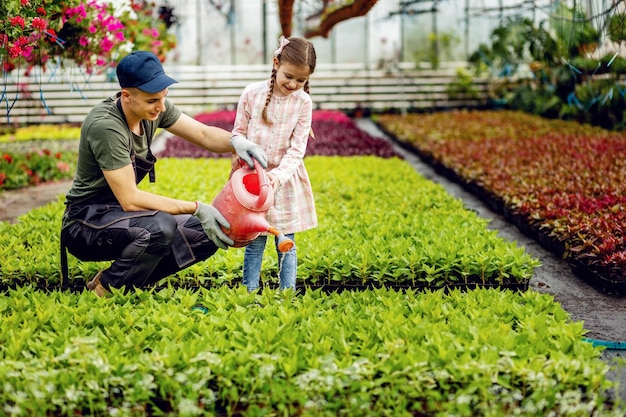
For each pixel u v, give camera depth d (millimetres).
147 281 4305
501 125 14398
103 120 3947
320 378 3129
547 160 9508
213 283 4902
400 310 3988
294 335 3559
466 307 4090
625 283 5078
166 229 4027
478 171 9031
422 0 13320
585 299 5090
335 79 19516
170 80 3885
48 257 4984
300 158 4336
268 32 19812
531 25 14992
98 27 7754
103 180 4121
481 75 19500
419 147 12305
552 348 3541
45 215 6551
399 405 3088
